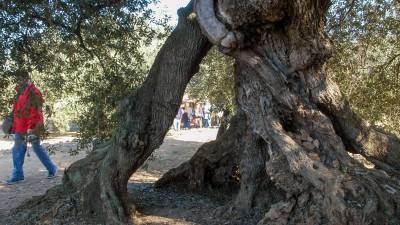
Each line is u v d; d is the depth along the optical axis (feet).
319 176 15.58
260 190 19.39
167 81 18.72
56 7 19.62
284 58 17.12
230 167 24.54
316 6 16.02
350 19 26.91
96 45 22.45
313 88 17.42
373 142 18.51
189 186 24.64
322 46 16.83
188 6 19.24
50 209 19.61
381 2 26.78
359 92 26.86
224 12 16.30
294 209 16.30
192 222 18.49
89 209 19.19
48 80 24.34
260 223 16.57
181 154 42.70
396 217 14.74
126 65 23.52
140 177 30.58
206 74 36.09
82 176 20.16
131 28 22.67
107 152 19.84
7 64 21.02
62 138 58.80
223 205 20.45
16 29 20.34
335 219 14.61
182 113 80.28
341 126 18.30
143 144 18.86
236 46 16.79
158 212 20.01
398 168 18.47
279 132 17.07
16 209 20.86
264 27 16.56
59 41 22.38
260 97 17.79
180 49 18.61
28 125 23.70
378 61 28.40
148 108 19.01
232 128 24.99
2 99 22.06
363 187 14.97
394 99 27.17
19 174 30.35
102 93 22.54
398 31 27.20
